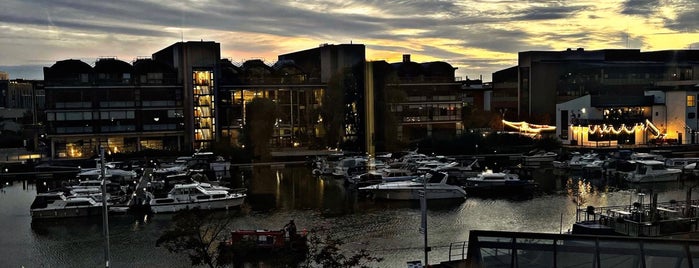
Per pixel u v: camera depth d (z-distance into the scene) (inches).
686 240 741.9
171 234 1185.4
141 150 3619.6
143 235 1771.7
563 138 4050.2
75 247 1656.0
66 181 2738.7
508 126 4660.4
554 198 2277.3
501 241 850.8
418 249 1561.3
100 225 1909.4
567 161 3166.8
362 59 4188.0
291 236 1485.0
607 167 2910.9
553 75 4788.4
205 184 2313.0
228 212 2055.9
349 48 4170.8
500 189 2454.5
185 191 2082.9
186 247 1198.9
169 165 3093.0
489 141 3809.1
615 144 3816.4
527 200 2241.6
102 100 3678.6
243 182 2746.1
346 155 3348.9
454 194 2285.9
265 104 3843.5
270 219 1947.6
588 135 3801.7
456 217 1957.4
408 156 3282.5
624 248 768.9
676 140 3880.4
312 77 4520.2
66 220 1982.0
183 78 3841.0
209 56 3875.5
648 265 749.3
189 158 3255.4
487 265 848.3
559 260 805.2
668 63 4990.2
